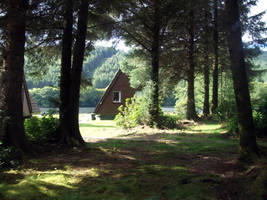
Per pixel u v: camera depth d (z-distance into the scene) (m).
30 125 7.67
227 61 20.70
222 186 3.90
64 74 8.19
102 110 26.97
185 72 18.42
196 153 6.62
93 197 3.60
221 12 17.69
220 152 6.59
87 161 5.82
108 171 4.95
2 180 4.23
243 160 4.89
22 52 6.32
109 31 11.97
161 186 4.03
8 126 5.94
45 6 7.46
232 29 5.16
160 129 13.17
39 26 8.02
